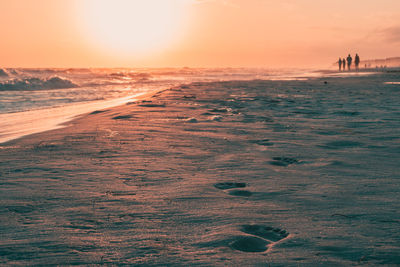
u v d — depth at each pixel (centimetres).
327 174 352
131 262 179
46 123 791
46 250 193
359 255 185
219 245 199
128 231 218
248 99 1170
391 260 179
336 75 3788
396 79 2600
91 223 231
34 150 468
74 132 601
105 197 284
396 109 887
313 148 472
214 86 1969
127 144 495
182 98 1191
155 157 423
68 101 1538
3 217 242
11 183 322
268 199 280
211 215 245
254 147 479
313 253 188
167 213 249
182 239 207
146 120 713
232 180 333
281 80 2825
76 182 325
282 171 364
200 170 368
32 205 266
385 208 258
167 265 176
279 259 182
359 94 1373
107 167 378
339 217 241
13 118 944
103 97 1722
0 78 3816
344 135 561
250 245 202
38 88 2380
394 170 364
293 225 228
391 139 524
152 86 2778
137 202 272
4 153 454
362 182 324
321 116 779
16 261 181
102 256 185
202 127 634
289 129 617
